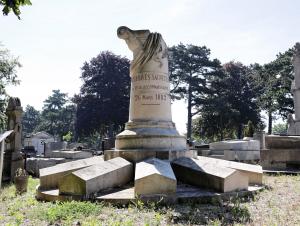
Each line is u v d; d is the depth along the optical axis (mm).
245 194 8016
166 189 7297
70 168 9734
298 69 20266
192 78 55656
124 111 52906
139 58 11438
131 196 7293
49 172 9414
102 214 6312
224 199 7484
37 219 6148
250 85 62250
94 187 7742
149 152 9781
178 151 10086
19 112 16922
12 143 16469
